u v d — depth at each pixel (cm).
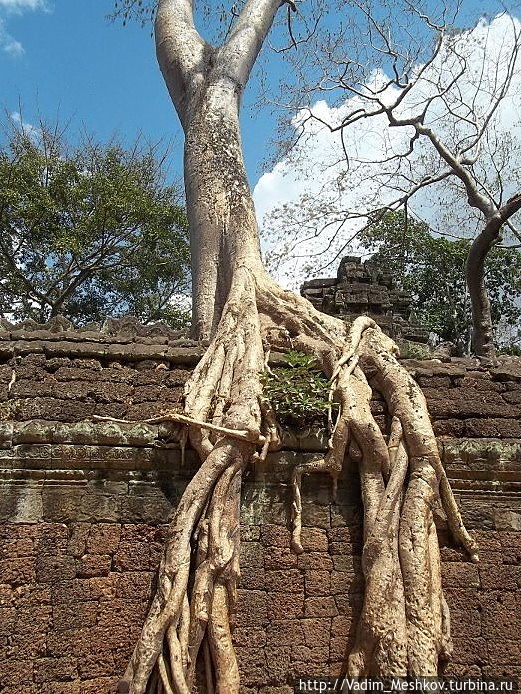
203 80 984
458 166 1443
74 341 627
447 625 532
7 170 1870
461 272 2220
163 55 1040
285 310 679
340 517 579
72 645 518
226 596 515
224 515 531
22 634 512
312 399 586
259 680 527
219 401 583
